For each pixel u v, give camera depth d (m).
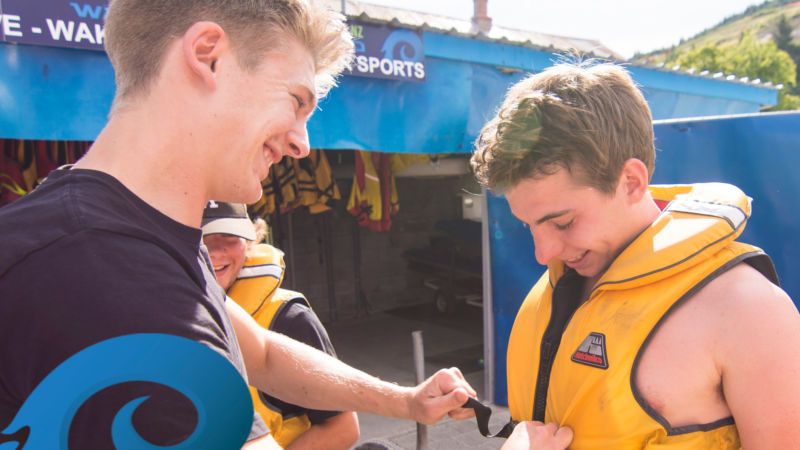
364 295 8.95
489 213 4.36
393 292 9.42
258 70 0.82
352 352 6.91
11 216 0.68
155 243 0.74
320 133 3.96
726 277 0.89
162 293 0.66
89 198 0.72
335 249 8.84
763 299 0.84
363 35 3.97
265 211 5.63
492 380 4.47
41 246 0.64
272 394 1.47
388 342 7.31
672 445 0.88
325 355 1.47
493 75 4.93
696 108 7.04
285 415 1.66
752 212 2.90
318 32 0.91
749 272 0.89
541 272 4.16
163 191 0.80
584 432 0.96
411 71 4.24
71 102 3.05
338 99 4.04
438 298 8.84
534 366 1.14
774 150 2.83
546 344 1.12
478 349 6.75
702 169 3.07
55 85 3.01
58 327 0.61
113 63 0.83
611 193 0.96
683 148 3.13
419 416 1.29
